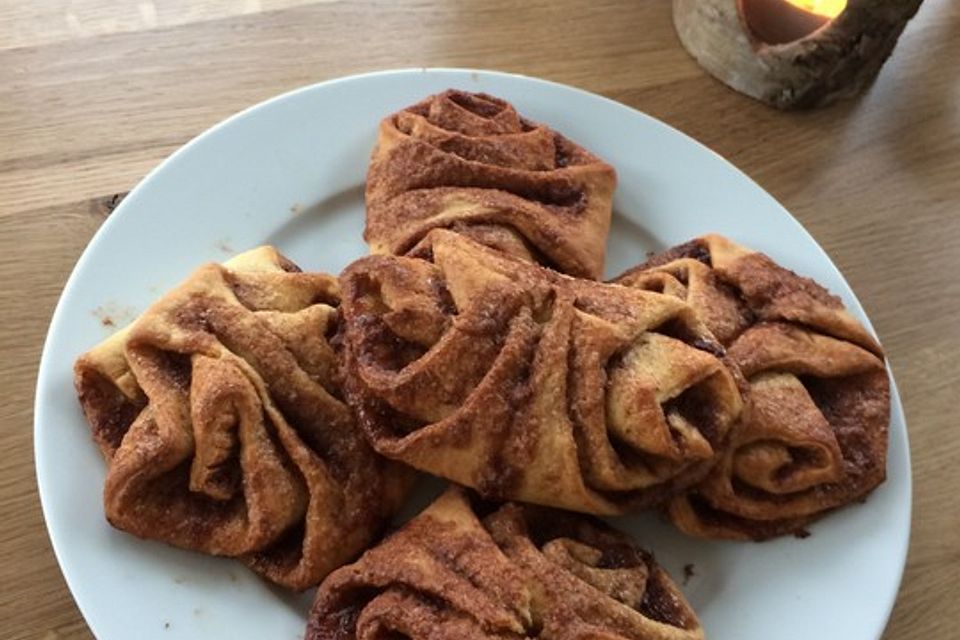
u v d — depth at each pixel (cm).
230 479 27
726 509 29
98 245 32
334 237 35
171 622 26
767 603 29
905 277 38
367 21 42
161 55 39
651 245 36
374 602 25
